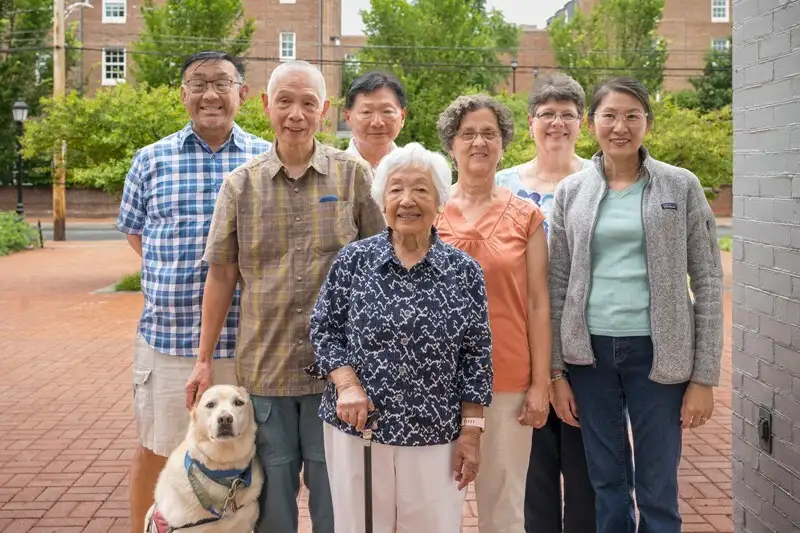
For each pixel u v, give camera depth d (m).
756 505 3.63
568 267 3.47
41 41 35.25
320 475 3.32
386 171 2.88
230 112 3.82
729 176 17.02
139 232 3.97
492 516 3.36
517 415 3.33
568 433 3.69
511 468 3.33
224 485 3.31
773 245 3.45
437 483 2.86
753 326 3.63
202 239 3.73
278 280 3.27
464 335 2.89
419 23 29.81
